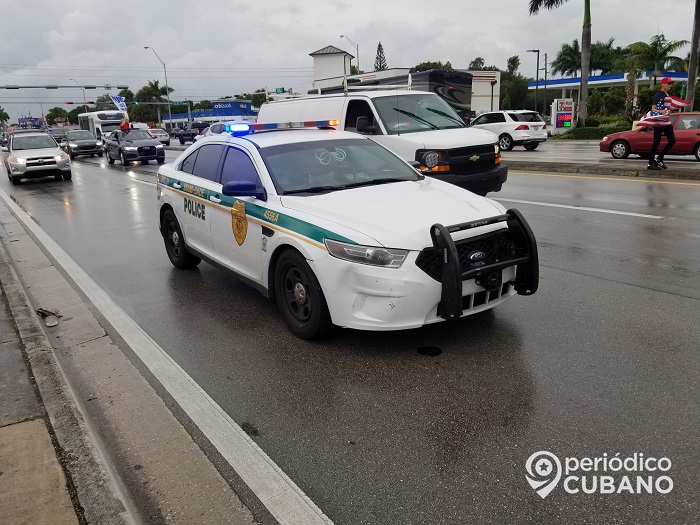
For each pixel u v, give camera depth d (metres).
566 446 3.18
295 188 5.01
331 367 4.26
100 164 27.55
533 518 2.66
